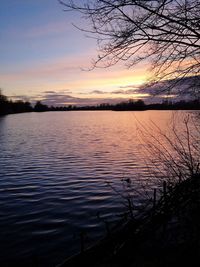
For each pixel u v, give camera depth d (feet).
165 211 22.72
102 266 19.94
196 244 21.01
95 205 46.65
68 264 20.02
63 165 84.38
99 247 20.94
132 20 18.11
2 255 31.81
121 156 98.12
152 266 19.48
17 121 417.08
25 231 37.50
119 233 21.65
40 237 35.63
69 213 43.55
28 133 217.56
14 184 62.18
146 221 22.81
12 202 49.65
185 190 22.45
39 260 30.58
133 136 183.32
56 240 34.68
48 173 73.20
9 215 43.34
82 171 74.84
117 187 55.36
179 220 22.36
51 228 38.24
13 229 38.24
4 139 172.35
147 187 34.17
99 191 54.65
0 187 59.88
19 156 104.12
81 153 108.58
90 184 60.70
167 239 21.89
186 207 22.17
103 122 390.42
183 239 21.79
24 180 65.82
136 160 86.58
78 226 38.52
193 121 24.23
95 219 40.60
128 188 41.91
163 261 19.71
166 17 17.92
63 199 50.83
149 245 21.61
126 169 74.84
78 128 271.49
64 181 64.08
